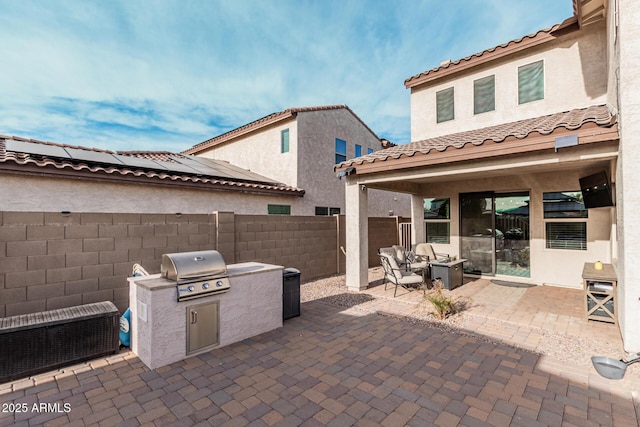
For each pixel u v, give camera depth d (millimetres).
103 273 5688
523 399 3574
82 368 4281
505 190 9523
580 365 4328
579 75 8133
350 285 8758
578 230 8391
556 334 5391
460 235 10398
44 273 5062
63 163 7176
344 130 15492
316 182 13750
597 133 4902
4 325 4000
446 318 6246
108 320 4625
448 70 10156
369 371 4219
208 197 9883
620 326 5227
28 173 6520
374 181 8227
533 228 9047
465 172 6715
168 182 8656
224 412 3375
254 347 4977
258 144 14750
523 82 8961
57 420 3240
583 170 8164
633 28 4395
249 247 8461
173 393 3717
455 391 3742
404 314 6555
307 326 5910
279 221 9297
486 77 9617
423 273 8875
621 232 4773
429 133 10789
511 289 8484
